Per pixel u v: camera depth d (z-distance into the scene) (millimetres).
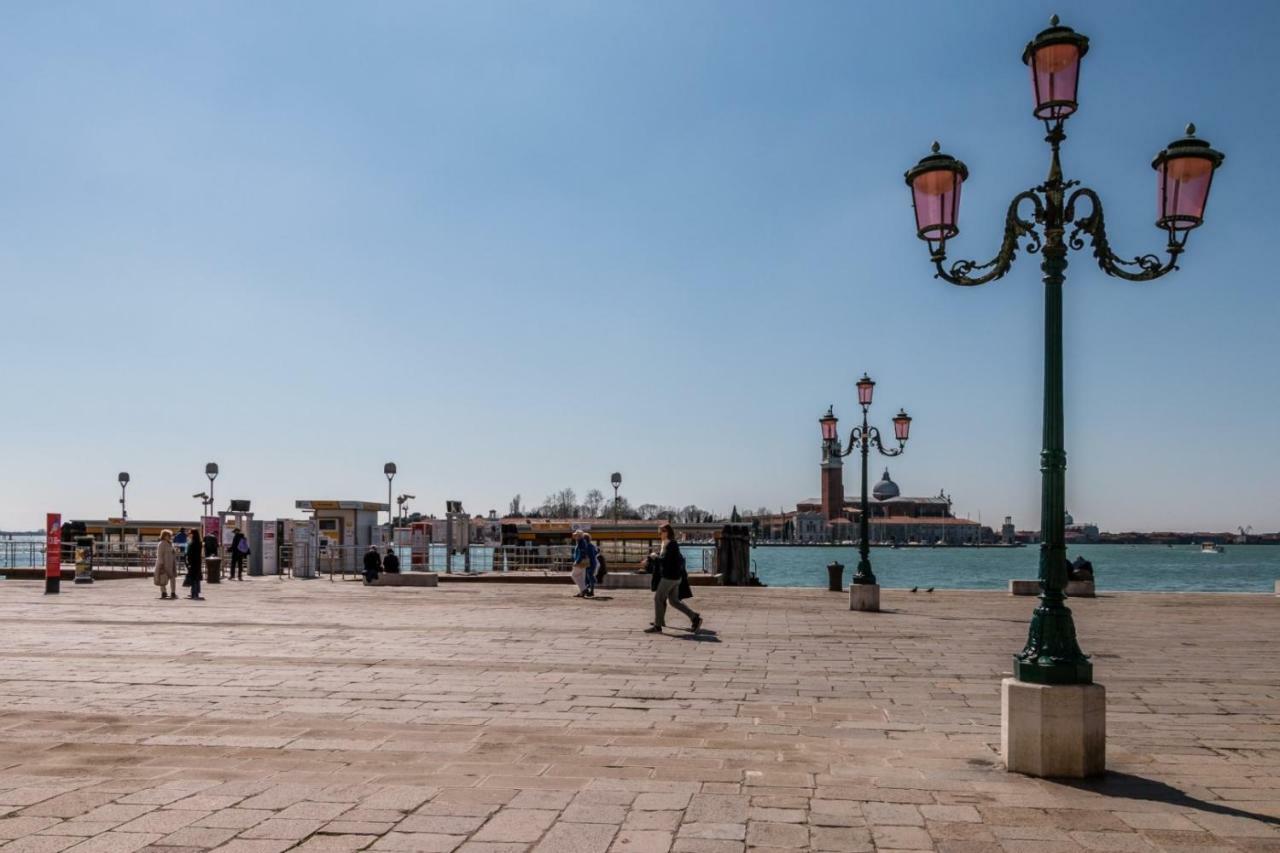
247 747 8562
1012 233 8336
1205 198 8000
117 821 6270
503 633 17656
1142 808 6719
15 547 39719
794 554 197875
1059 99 7965
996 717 10211
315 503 38781
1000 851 5805
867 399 24266
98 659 14047
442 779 7434
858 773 7688
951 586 74375
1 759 8070
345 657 14352
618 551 45531
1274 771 7871
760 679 12617
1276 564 157125
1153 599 28609
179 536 37562
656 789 7152
